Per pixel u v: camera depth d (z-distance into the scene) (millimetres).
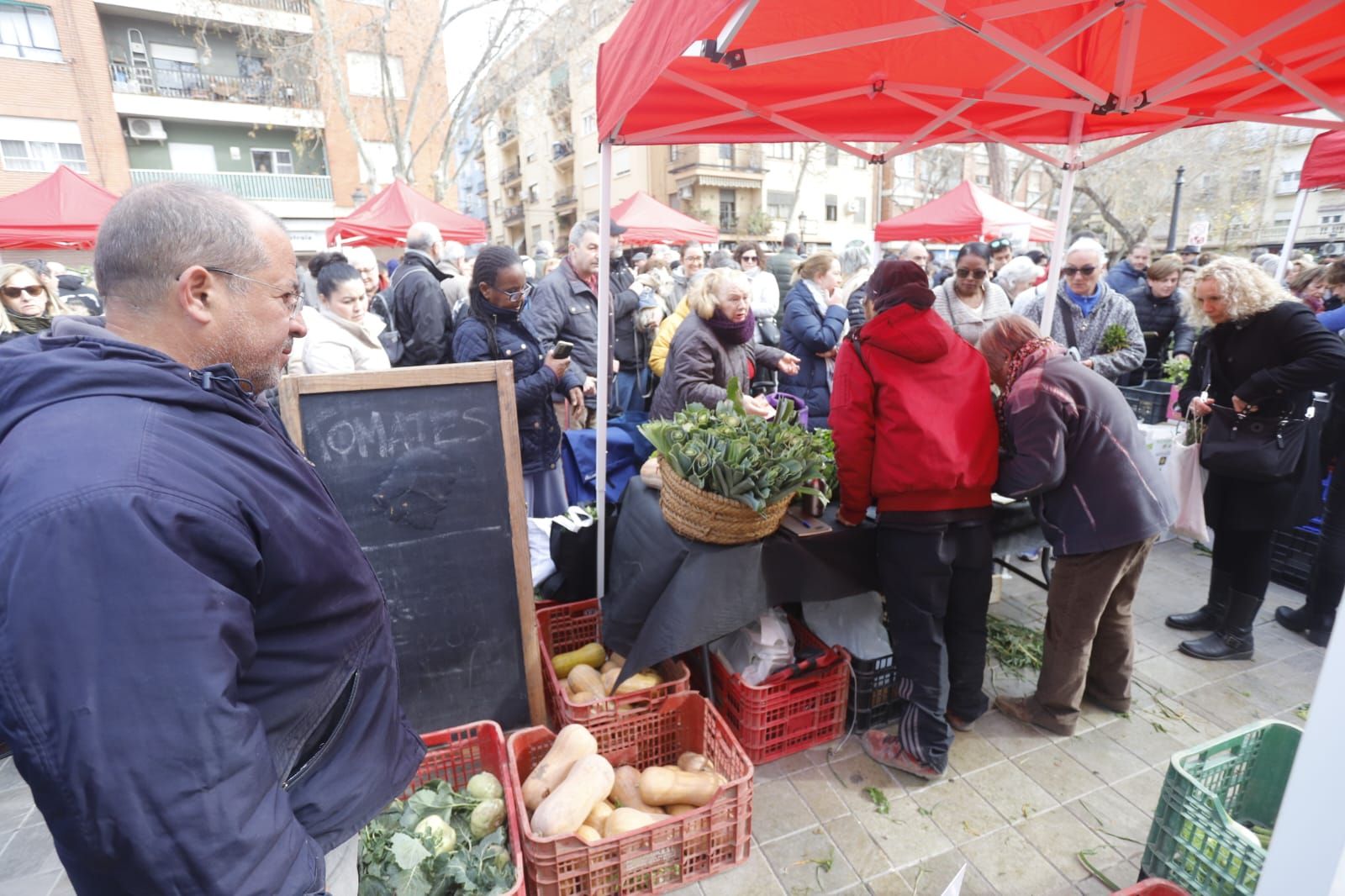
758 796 2205
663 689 2230
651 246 8672
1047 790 2223
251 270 904
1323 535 3023
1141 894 1460
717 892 1858
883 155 3188
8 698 674
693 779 1932
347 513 2057
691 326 2891
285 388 1976
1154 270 4797
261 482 857
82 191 7059
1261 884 920
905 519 2100
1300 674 2834
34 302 3604
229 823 730
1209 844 1497
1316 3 1800
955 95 2551
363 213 8055
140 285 853
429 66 16156
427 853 1578
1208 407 2906
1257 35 1953
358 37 18781
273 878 778
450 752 2029
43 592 668
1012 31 2434
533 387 2945
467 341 2957
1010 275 5152
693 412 2299
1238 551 2873
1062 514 2262
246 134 19969
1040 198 23016
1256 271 2670
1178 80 2285
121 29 17938
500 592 2238
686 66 2375
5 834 2145
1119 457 2145
